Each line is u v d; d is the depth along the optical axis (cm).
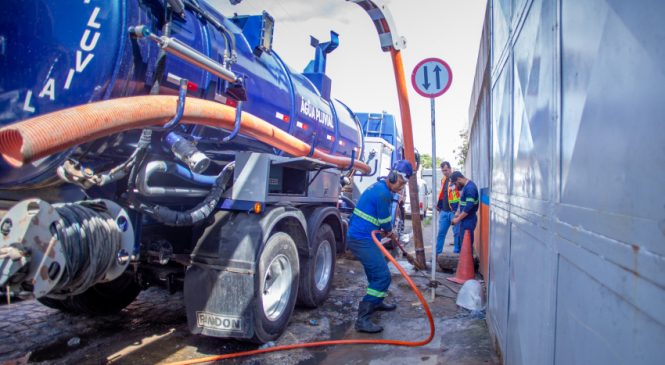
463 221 700
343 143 700
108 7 261
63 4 265
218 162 415
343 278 673
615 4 123
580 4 154
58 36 263
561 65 178
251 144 457
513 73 305
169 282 404
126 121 234
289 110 500
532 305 230
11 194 284
